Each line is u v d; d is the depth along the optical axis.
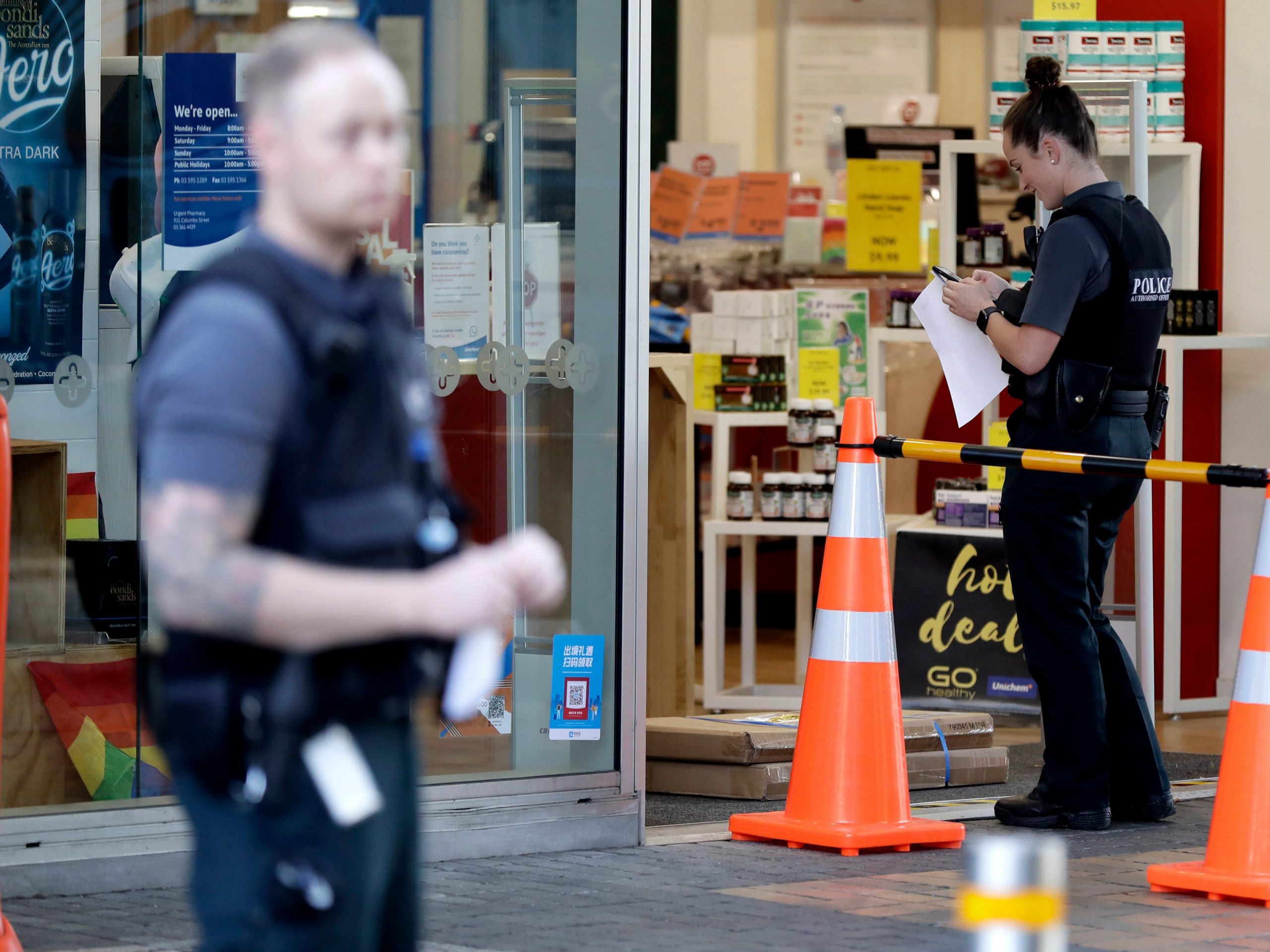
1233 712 14.28
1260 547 14.25
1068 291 16.52
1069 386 16.73
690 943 12.42
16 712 14.63
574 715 16.38
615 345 16.62
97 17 15.10
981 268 25.08
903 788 16.12
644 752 16.58
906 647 25.39
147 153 15.33
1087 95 20.84
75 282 15.12
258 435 6.29
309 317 6.52
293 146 6.62
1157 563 25.45
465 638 6.84
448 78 16.03
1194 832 17.25
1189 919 13.35
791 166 50.94
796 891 14.29
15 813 14.21
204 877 6.55
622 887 14.48
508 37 16.20
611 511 16.59
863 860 15.55
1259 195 25.62
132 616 15.02
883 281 31.34
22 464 14.77
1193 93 25.69
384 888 6.87
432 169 16.03
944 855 15.79
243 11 15.43
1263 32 25.41
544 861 15.60
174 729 6.49
